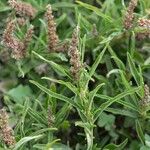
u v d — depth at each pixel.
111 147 0.56
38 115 0.56
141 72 0.60
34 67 0.62
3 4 0.67
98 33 0.64
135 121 0.58
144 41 0.66
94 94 0.53
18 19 0.64
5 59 0.63
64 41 0.62
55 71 0.62
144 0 0.68
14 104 0.59
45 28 0.63
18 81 0.63
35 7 0.68
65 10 0.69
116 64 0.63
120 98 0.56
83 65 0.56
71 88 0.54
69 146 0.58
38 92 0.61
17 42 0.60
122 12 0.65
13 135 0.52
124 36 0.64
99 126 0.58
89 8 0.64
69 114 0.61
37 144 0.53
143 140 0.56
